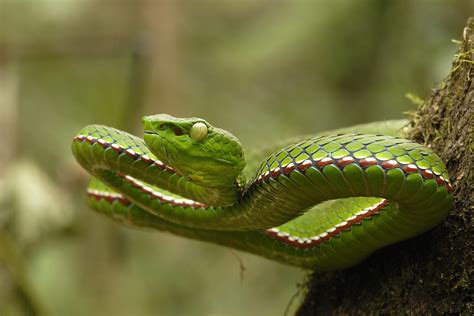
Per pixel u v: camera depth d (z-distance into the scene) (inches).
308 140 151.0
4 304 333.7
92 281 404.8
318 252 180.4
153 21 510.6
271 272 425.4
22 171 344.5
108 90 537.0
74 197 374.9
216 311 420.5
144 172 178.5
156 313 423.8
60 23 510.0
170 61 506.0
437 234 157.0
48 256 372.2
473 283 152.3
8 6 482.6
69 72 537.3
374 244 167.2
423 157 144.5
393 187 144.1
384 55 399.9
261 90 501.0
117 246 418.6
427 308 160.6
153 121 164.9
